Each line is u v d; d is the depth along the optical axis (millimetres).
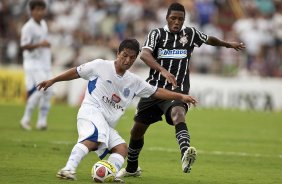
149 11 92312
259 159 37531
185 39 28406
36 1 49281
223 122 65250
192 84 82438
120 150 25312
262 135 53594
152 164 33719
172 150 40312
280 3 99375
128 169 28828
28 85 49938
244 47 30109
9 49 84500
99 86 25359
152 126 58594
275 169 33281
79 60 84750
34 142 41219
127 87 25516
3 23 91188
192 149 24953
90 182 25438
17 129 50031
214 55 86688
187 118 68688
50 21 90312
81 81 80812
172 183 27312
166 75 26547
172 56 28172
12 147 38031
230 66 86625
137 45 25031
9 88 79062
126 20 90500
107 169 25172
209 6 94312
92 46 86562
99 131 24719
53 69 81438
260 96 83250
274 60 89375
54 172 28641
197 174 30547
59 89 81312
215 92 82812
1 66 83125
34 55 49531
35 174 27859
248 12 97250
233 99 83125
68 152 36812
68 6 92000
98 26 90125
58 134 47219
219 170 32312
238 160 36750
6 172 28281
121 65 25031
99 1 92312
